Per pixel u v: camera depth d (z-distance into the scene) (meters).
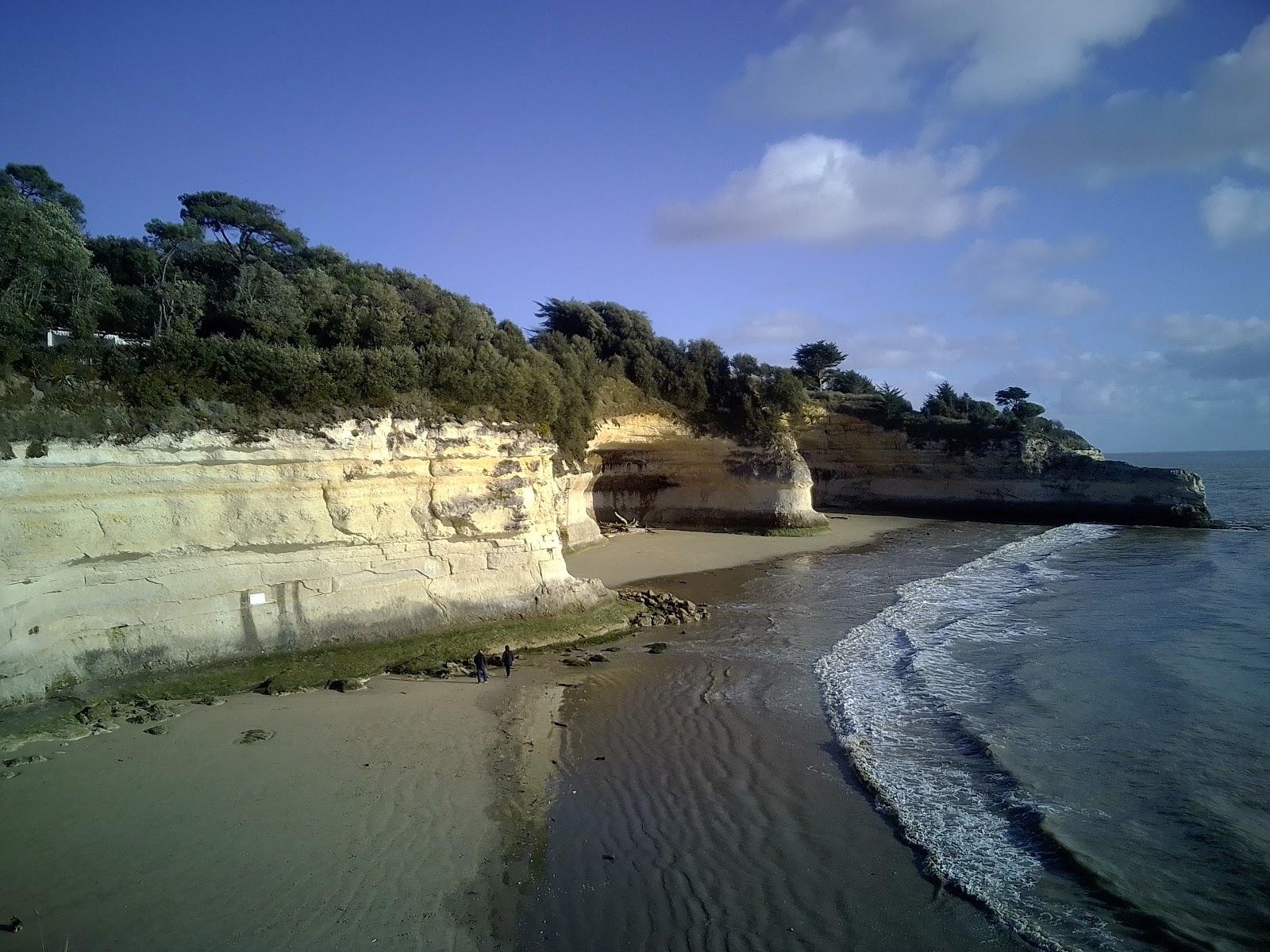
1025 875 10.80
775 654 22.38
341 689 18.66
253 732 15.44
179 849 11.07
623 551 42.56
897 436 67.69
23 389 17.44
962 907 10.10
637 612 26.95
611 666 21.30
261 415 20.67
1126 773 13.88
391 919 9.60
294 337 28.02
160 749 14.63
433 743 15.25
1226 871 10.69
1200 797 12.91
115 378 19.00
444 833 11.75
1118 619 26.20
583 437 42.81
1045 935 9.45
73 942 9.00
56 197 32.47
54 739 14.95
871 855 11.38
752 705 17.94
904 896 10.34
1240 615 26.50
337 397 22.22
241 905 9.78
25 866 10.57
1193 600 29.31
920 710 17.41
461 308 39.94
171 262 36.16
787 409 54.19
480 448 24.59
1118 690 18.42
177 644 19.02
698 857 11.31
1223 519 61.78
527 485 25.72
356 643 21.39
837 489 70.75
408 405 23.41
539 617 24.69
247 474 20.28
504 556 24.89
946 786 13.56
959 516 64.19
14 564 16.44
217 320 29.48
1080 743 15.28
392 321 30.28
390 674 20.11
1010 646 22.73
